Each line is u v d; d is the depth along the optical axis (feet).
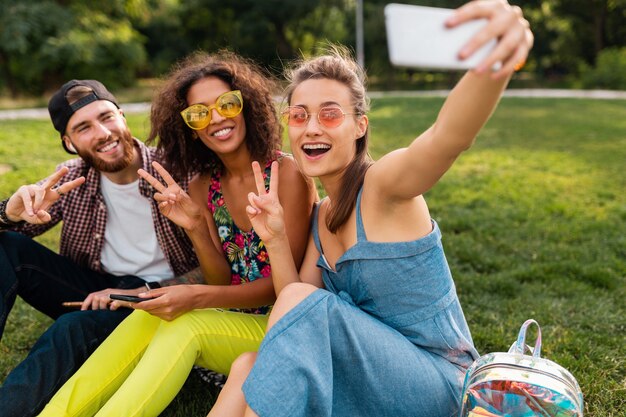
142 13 101.65
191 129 8.55
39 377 7.27
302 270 7.93
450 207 19.75
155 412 6.96
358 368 6.31
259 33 112.27
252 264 8.48
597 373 9.38
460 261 14.88
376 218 6.73
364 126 7.33
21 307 12.09
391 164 6.27
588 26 112.06
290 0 109.40
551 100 67.05
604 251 15.57
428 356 6.79
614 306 12.28
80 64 85.92
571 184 23.63
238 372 6.61
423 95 78.59
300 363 5.84
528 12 113.50
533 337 10.80
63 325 7.66
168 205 8.09
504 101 65.36
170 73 8.74
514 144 34.81
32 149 28.73
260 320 7.85
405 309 6.84
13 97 82.64
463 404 6.32
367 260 6.77
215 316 7.53
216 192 8.77
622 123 45.65
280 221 7.27
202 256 8.43
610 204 20.51
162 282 9.00
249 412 5.78
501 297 12.71
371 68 114.01
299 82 7.20
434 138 5.42
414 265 6.73
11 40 77.51
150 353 7.07
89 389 7.23
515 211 19.36
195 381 9.25
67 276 9.31
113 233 9.56
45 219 8.15
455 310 7.20
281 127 8.68
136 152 9.37
